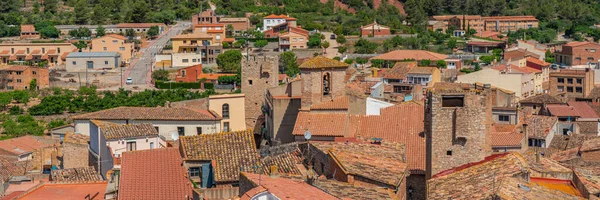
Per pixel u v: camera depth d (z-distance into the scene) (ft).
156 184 270.05
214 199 265.54
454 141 260.62
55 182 297.33
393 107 381.60
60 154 424.46
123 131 368.48
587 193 213.66
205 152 296.71
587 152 344.28
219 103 506.48
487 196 194.08
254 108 542.16
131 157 286.46
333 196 204.54
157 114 482.69
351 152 266.16
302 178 230.27
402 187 244.42
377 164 249.34
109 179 288.71
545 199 194.80
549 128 496.64
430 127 263.29
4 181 356.38
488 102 262.67
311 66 399.65
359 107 397.19
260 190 195.62
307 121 369.91
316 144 286.05
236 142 304.71
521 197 192.54
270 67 535.60
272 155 302.45
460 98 263.29
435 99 261.24
